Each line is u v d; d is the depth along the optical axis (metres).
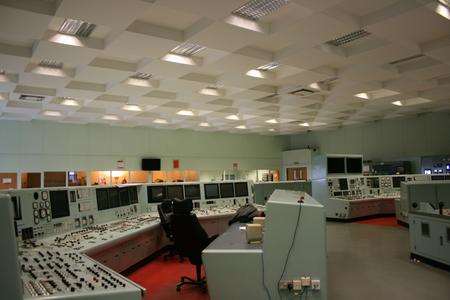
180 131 12.22
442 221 4.62
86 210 4.34
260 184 7.94
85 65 5.07
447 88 6.91
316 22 3.77
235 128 12.17
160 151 11.73
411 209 5.30
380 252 5.70
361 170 9.99
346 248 6.04
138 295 1.86
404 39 4.30
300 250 2.77
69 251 2.84
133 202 5.70
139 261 4.91
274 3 3.56
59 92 6.61
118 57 5.07
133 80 6.22
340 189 9.44
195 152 12.49
